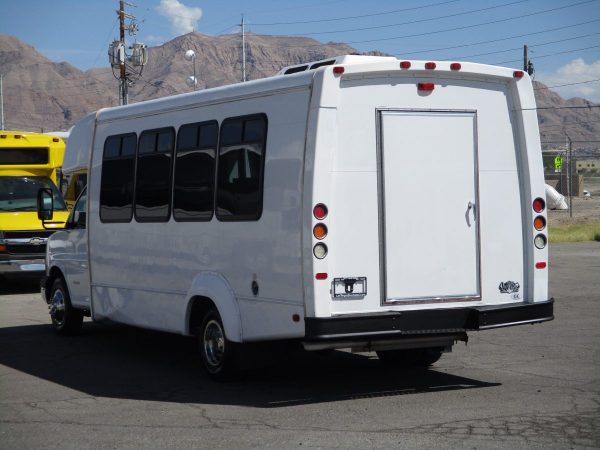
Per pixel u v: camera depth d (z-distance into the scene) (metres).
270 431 7.22
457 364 10.12
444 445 6.65
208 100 9.35
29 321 14.49
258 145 8.53
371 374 9.67
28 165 19.70
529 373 9.48
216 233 9.10
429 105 8.41
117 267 11.09
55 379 9.71
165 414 7.93
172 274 9.90
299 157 8.02
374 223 8.13
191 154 9.60
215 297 9.04
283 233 8.16
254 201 8.53
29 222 18.66
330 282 7.92
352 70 8.02
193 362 10.69
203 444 6.88
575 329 12.58
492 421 7.38
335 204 7.98
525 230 8.84
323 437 6.98
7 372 10.15
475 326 8.41
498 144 8.73
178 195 9.79
